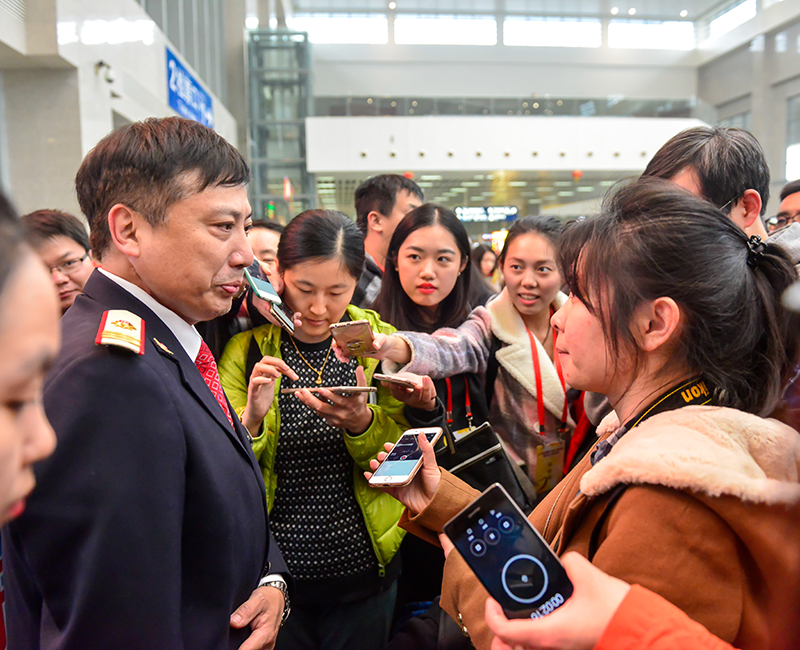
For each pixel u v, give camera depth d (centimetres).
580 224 79
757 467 60
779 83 1577
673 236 70
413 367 156
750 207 126
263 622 92
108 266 86
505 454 138
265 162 1391
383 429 148
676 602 58
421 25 1847
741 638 59
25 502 65
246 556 85
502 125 1408
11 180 538
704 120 1498
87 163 84
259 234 256
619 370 76
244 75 1404
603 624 54
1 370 35
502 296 190
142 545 68
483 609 85
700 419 65
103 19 598
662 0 1834
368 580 149
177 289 83
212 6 1266
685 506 59
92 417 67
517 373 177
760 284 73
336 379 155
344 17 1836
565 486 92
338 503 148
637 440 66
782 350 72
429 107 1412
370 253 290
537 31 1889
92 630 66
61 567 66
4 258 34
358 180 1466
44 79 532
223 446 83
